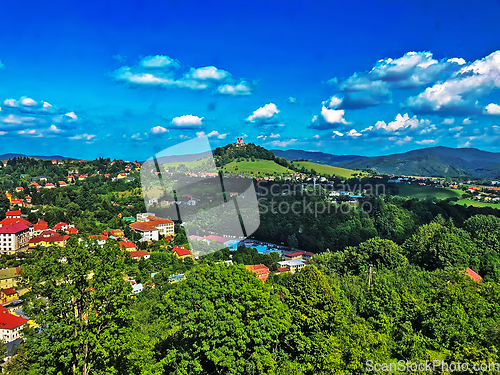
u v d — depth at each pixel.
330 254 63.88
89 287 20.11
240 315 22.98
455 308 30.48
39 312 18.36
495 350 23.08
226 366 21.67
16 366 18.88
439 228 61.78
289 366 24.45
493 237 61.81
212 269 24.48
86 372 18.59
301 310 29.25
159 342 27.20
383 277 37.88
